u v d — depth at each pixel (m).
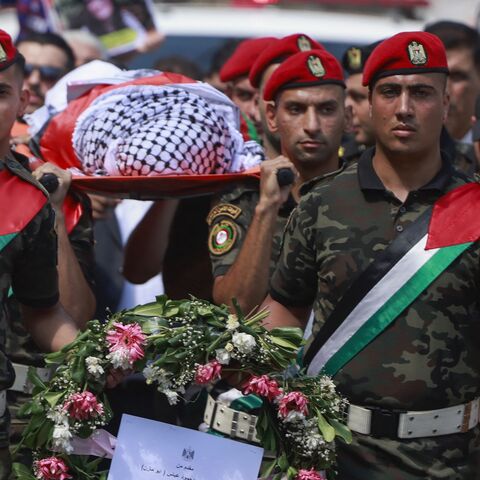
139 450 10.51
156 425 10.52
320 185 11.70
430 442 11.16
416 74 11.22
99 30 21.56
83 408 10.37
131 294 16.52
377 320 11.18
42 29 21.56
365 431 11.20
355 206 11.45
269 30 25.16
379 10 28.39
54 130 13.38
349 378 11.23
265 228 12.57
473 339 11.20
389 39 11.36
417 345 11.11
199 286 13.88
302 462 10.67
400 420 11.12
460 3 29.84
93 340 10.52
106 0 21.50
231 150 13.02
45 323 11.34
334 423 10.71
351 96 16.86
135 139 12.66
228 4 27.52
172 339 10.46
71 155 13.33
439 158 11.50
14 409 12.58
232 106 13.48
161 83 13.32
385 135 11.31
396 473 11.16
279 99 13.73
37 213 10.74
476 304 11.23
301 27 25.38
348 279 11.30
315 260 11.61
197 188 13.08
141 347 10.44
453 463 11.20
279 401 10.55
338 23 25.58
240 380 10.77
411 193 11.30
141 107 13.04
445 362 11.11
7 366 10.56
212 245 12.91
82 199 13.02
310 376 10.88
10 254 10.60
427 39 11.30
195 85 13.29
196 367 10.52
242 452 10.48
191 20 25.08
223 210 12.91
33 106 18.62
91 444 10.58
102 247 16.36
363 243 11.33
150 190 13.02
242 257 12.55
